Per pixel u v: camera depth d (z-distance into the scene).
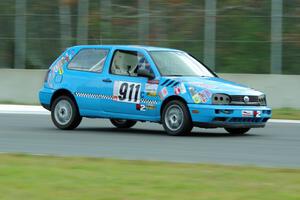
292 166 24.55
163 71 35.06
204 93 33.41
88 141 32.47
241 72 56.81
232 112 33.44
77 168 22.56
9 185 19.06
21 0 62.31
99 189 18.47
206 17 57.69
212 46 57.66
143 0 60.50
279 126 41.84
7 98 60.81
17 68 62.25
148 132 37.19
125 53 36.31
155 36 59.72
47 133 36.22
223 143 31.77
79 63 37.75
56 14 61.88
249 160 26.16
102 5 61.38
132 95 35.34
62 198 17.25
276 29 55.66
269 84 54.31
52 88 38.31
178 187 18.84
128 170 22.16
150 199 17.14
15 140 32.88
